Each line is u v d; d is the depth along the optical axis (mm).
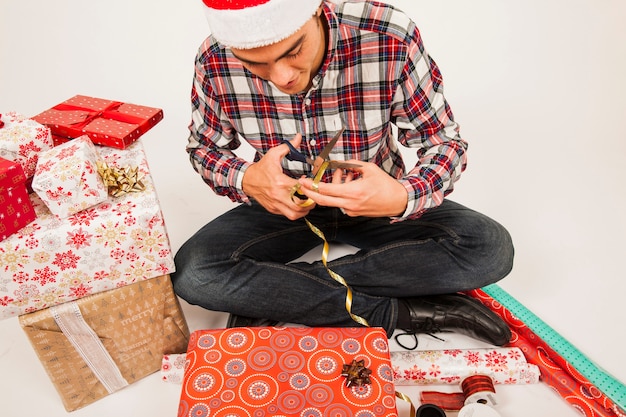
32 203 1310
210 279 1484
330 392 1155
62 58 2801
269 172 1281
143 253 1300
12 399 1497
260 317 1547
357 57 1229
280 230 1594
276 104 1328
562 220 1900
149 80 2633
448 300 1540
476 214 1541
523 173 2074
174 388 1503
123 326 1388
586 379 1400
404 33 1217
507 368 1436
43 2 3217
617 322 1599
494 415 1279
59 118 1498
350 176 1323
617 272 1734
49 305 1291
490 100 2393
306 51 1024
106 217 1235
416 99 1305
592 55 2576
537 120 2281
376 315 1529
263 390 1161
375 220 1606
